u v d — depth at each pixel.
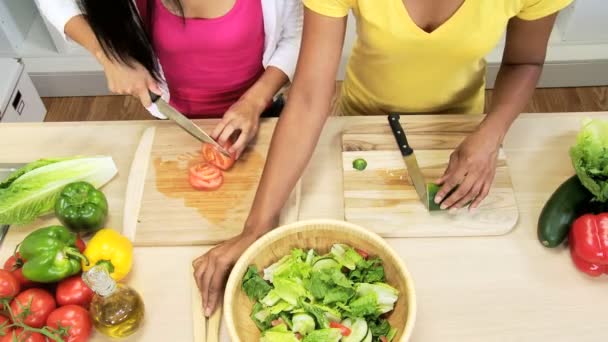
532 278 0.95
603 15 2.12
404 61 1.13
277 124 1.03
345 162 1.09
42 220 1.06
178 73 1.31
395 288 0.88
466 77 1.19
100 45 1.19
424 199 1.03
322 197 1.07
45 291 0.90
